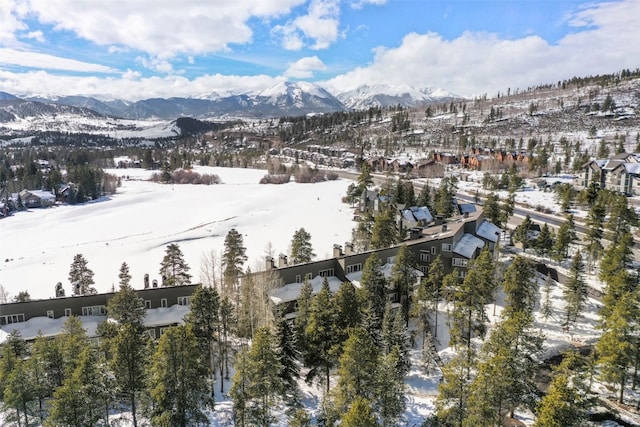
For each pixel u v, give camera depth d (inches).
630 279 2267.5
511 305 2378.2
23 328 2068.2
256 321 2190.0
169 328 1537.9
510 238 3897.6
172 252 3053.6
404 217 4099.4
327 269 2746.1
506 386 1485.0
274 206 6136.8
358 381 1552.7
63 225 5497.1
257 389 1536.7
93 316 2210.9
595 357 2021.4
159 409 1512.1
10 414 1628.9
